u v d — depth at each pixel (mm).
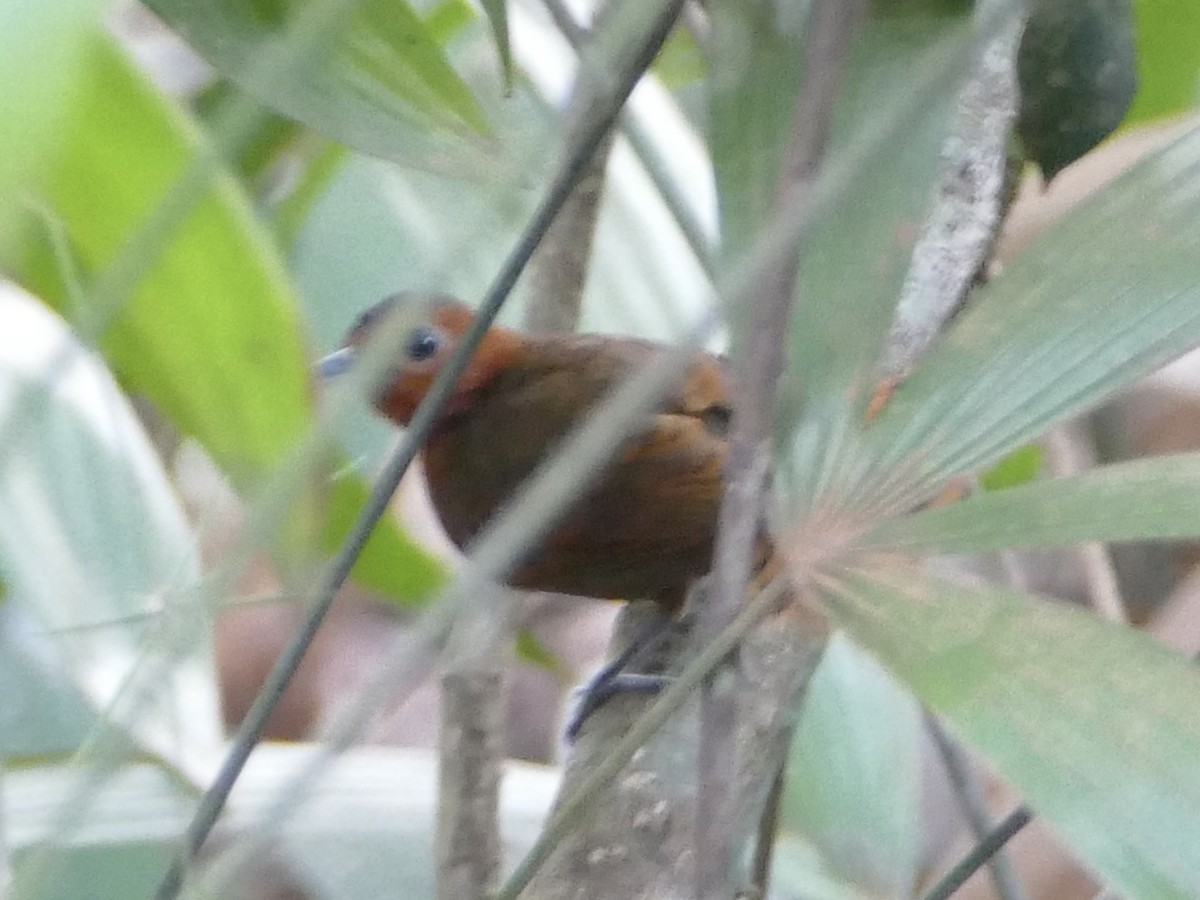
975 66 3707
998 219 4508
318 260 5680
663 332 6121
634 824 4047
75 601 4020
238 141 1994
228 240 3465
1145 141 6297
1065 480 2846
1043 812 2178
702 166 6180
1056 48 4176
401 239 5727
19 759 4270
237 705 8281
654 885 3945
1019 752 2283
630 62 2781
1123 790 2172
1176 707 2287
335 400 1896
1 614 4547
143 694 2223
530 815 5398
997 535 2807
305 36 1747
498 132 3404
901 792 5199
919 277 4270
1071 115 4250
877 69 3521
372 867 4652
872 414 3535
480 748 4465
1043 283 3215
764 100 3410
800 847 5133
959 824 7137
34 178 1225
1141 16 5449
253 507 2215
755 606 2844
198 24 3293
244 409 3764
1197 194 3145
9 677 4410
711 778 2979
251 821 4176
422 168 3344
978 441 3090
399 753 5195
